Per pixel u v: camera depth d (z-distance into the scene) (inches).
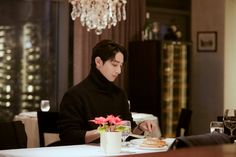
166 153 50.5
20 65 260.2
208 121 313.3
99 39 270.8
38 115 171.2
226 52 308.5
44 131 170.4
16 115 243.1
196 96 318.3
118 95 131.0
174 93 295.3
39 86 266.7
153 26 293.1
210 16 313.3
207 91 313.7
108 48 124.3
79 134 116.3
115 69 125.3
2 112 255.3
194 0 320.5
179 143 84.5
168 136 290.7
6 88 256.1
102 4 214.5
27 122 212.7
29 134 211.5
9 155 104.8
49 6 268.2
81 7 220.5
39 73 266.7
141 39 291.1
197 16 319.0
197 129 318.0
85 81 127.3
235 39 314.5
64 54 271.3
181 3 320.5
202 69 316.2
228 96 310.3
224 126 127.3
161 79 277.9
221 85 307.6
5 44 255.1
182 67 298.7
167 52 287.1
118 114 128.9
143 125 125.2
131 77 286.5
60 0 269.0
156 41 277.4
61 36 270.2
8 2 255.9
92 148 112.0
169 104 291.0
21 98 260.7
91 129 122.2
